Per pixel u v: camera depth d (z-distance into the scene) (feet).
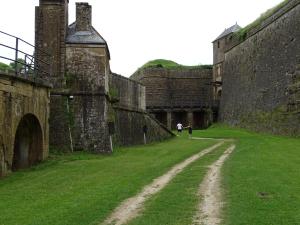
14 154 63.16
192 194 37.93
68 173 52.85
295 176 47.09
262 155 68.69
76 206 33.91
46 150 65.87
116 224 28.89
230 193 37.81
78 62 79.46
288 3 127.13
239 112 170.19
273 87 134.92
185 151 80.59
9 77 51.24
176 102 225.56
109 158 70.54
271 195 36.83
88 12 82.17
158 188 41.50
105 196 37.52
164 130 127.03
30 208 34.19
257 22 156.35
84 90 78.89
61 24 79.46
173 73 227.81
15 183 46.47
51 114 77.10
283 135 120.16
